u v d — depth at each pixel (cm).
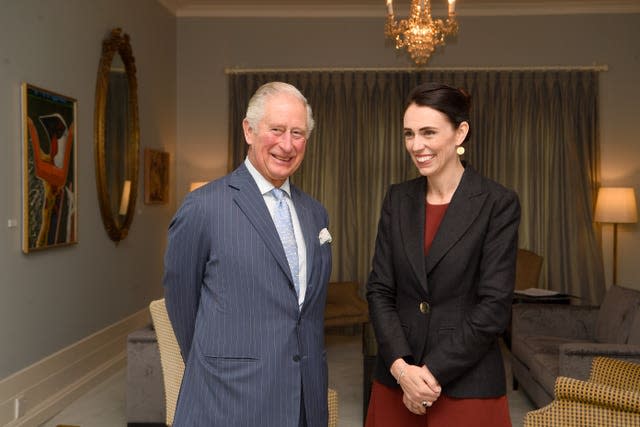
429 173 193
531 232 771
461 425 187
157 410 402
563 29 774
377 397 205
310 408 189
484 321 184
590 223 763
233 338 182
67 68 488
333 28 793
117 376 555
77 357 507
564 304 572
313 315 194
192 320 197
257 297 183
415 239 198
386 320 199
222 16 801
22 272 423
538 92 774
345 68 787
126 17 620
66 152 479
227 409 180
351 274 782
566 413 225
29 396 427
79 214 512
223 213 187
